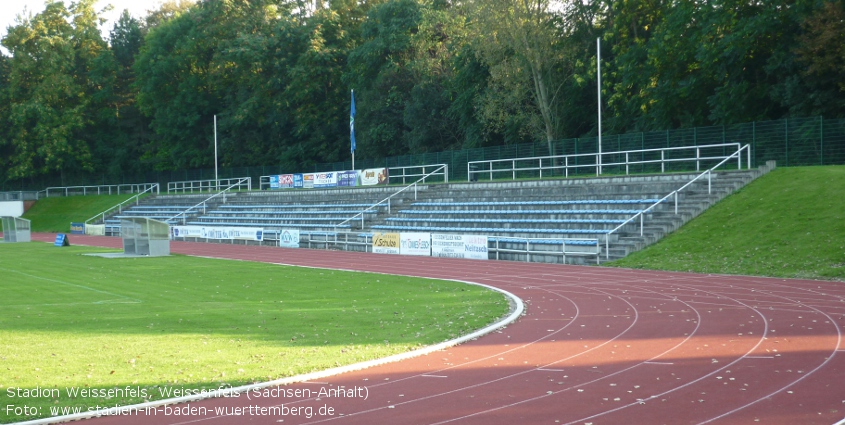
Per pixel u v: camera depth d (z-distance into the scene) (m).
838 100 35.44
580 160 45.47
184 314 17.59
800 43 35.81
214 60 81.94
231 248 45.03
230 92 84.62
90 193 85.06
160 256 38.62
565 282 23.36
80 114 91.19
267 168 74.19
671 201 31.39
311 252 40.34
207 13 83.88
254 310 18.25
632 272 25.62
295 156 78.00
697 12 41.78
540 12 50.72
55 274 29.12
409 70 66.38
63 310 18.59
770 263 24.11
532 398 9.57
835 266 22.58
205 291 22.86
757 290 20.00
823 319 15.16
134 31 100.62
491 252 32.94
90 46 97.56
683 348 12.63
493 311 17.33
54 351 12.87
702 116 43.16
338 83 77.94
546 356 12.27
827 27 33.38
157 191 77.50
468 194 43.03
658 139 41.00
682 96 42.34
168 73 86.44
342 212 48.53
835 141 32.81
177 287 24.09
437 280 24.77
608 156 43.88
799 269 23.08
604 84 50.25
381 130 68.31
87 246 49.75
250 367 11.45
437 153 55.47
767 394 9.48
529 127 53.12
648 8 48.34
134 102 98.38
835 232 24.77
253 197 60.94
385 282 24.44
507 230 34.78
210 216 59.97
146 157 93.62
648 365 11.38
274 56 78.88
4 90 93.56
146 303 20.05
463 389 10.09
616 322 15.61
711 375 10.61
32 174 91.19
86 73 96.44
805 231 25.56
